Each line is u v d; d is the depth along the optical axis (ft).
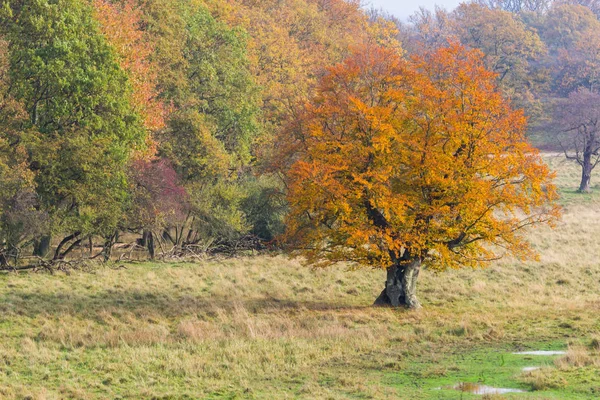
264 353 170.19
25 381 147.43
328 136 232.53
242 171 422.82
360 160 224.94
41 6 282.56
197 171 380.78
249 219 382.63
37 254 321.11
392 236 229.04
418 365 158.71
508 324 211.00
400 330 203.10
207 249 362.53
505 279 310.65
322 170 222.07
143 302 245.65
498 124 226.38
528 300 269.44
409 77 234.38
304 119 239.09
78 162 284.20
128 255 350.02
